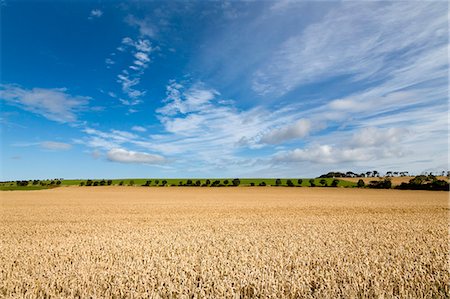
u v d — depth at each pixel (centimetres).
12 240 1418
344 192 6950
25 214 2750
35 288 749
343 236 1528
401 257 1066
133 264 925
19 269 905
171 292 709
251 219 2364
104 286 746
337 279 805
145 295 696
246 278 779
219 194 6438
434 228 1855
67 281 774
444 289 762
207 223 2117
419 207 3438
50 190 7831
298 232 1675
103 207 3491
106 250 1155
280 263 934
